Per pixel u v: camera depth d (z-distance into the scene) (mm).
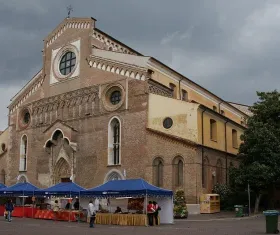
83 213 35594
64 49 51844
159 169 40719
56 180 49344
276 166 41156
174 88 51531
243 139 43406
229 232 24391
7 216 37156
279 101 44906
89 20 49594
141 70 43625
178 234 23734
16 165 54844
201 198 39062
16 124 56312
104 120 45594
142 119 42594
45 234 24062
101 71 47125
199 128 40375
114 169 43500
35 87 54688
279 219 33594
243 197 44844
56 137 50250
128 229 27750
